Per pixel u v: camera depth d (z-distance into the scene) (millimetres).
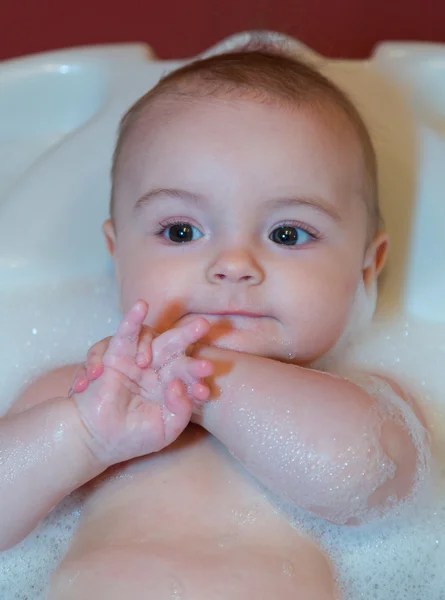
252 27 1653
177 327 753
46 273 1061
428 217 1033
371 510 765
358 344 1021
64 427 732
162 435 729
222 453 811
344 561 823
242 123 824
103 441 732
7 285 1049
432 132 1085
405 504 795
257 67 904
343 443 730
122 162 899
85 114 1191
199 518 761
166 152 832
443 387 999
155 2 1718
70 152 1084
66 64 1166
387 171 1060
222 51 1121
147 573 714
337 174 843
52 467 734
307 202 817
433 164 1052
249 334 801
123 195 886
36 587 841
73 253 1067
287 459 732
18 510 739
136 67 1159
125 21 1720
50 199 1058
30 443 737
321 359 966
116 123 1094
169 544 738
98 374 725
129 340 720
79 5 1729
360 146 897
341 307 835
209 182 805
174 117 846
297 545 766
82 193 1063
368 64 1146
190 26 1707
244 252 798
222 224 811
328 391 751
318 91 880
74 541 790
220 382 760
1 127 1183
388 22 1678
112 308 1065
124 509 775
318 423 734
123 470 807
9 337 1029
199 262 807
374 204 933
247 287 793
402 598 828
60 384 885
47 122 1197
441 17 1678
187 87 871
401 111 1102
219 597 701
